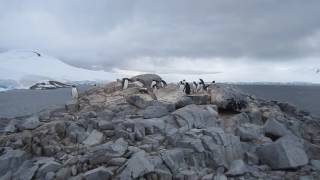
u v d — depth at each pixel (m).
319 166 16.78
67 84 196.12
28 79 199.88
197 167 15.86
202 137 17.09
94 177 14.30
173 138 17.11
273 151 16.83
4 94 115.88
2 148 18.39
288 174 16.02
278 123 20.14
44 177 15.36
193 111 19.70
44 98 90.56
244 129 19.55
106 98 25.16
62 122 19.50
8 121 24.38
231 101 22.97
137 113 21.59
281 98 82.00
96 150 16.05
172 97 24.88
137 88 26.27
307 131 23.50
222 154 16.52
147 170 14.23
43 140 18.16
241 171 15.38
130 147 16.22
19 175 15.77
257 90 136.62
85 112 22.31
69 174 15.27
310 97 85.81
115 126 18.83
